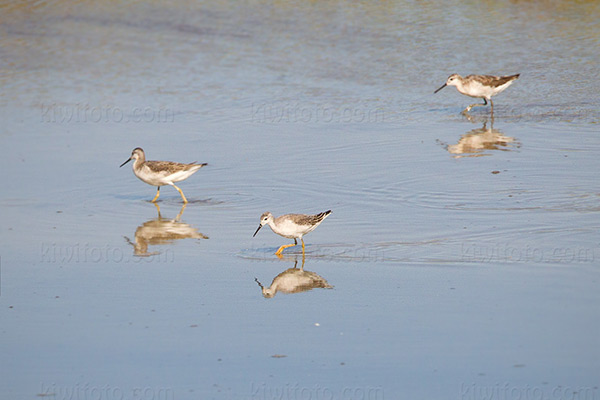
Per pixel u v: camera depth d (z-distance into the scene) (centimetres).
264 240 1716
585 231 1661
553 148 2266
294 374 1145
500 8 3866
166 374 1153
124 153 2338
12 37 3550
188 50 3441
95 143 2420
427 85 2995
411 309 1351
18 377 1152
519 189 1941
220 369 1166
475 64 3175
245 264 1582
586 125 2475
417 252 1595
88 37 3591
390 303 1377
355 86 2991
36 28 3688
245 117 2658
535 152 2238
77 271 1554
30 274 1537
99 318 1345
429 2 3981
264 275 1525
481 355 1187
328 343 1240
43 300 1420
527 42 3412
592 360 1163
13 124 2592
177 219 1848
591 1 3909
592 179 1992
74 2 4066
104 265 1584
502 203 1848
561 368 1145
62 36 3591
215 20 3853
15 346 1245
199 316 1351
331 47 3444
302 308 1373
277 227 1606
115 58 3334
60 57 3322
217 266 1574
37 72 3141
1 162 2255
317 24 3744
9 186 2073
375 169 2138
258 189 2022
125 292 1455
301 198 1942
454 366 1159
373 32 3606
